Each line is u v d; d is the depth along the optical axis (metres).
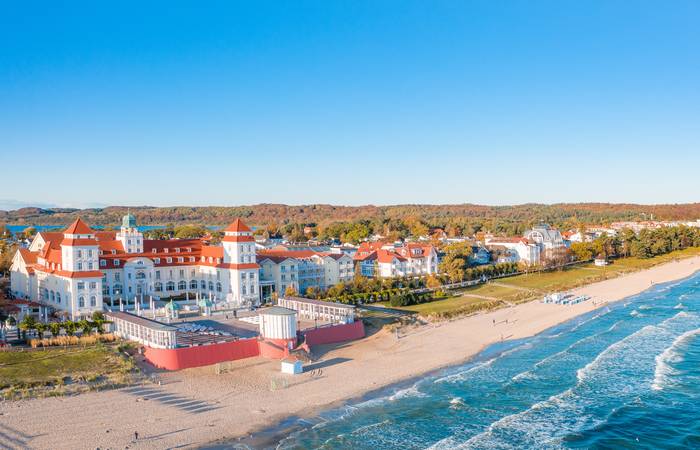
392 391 85.44
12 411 71.06
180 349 91.94
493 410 78.06
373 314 134.00
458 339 116.75
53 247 139.50
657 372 93.81
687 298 166.12
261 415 74.88
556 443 68.00
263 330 102.75
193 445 65.25
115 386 81.38
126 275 138.62
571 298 163.38
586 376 92.06
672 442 68.50
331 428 71.44
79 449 62.31
